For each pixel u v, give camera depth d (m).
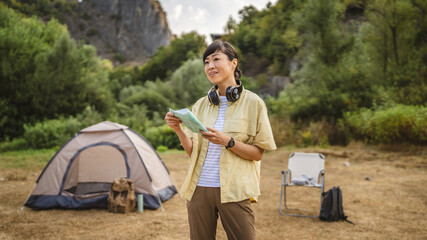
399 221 4.78
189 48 73.25
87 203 5.43
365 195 6.47
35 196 5.55
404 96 13.68
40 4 137.75
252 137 1.80
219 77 1.84
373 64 15.89
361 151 12.48
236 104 1.84
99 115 19.44
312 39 17.77
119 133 6.11
